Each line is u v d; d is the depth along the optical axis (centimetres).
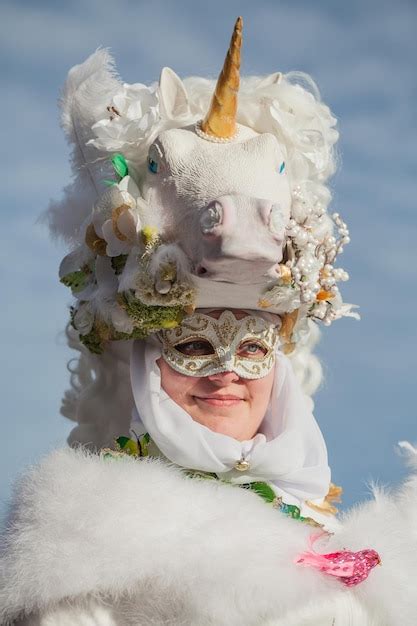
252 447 588
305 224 574
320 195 620
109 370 629
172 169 562
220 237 524
